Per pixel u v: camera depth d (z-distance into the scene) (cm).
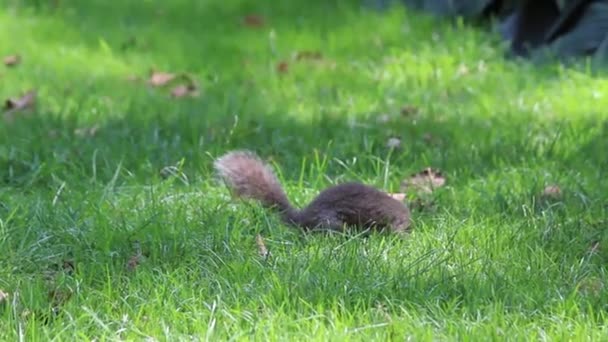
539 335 740
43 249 901
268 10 1934
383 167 1146
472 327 740
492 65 1564
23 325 759
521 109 1373
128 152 1174
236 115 1284
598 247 916
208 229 940
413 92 1460
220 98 1445
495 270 845
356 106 1396
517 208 1010
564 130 1263
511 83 1484
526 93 1438
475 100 1420
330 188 964
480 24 1747
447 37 1677
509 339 723
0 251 898
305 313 770
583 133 1244
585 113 1351
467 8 1748
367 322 755
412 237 934
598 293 811
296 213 973
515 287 810
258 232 944
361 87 1491
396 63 1592
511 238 920
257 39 1748
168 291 806
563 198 1044
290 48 1700
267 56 1662
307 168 1154
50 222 963
